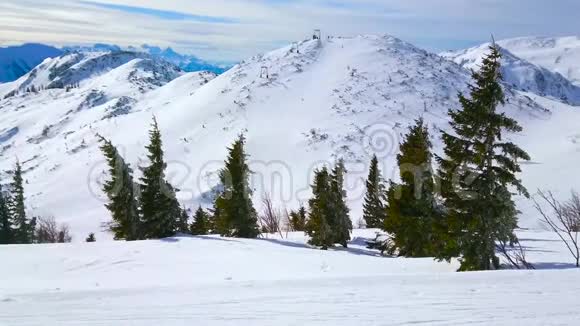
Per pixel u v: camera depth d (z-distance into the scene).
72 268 19.19
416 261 20.45
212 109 170.38
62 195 134.88
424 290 8.42
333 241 30.02
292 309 7.43
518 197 63.22
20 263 19.88
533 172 88.12
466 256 17.59
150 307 7.73
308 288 8.78
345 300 7.86
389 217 26.19
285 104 164.38
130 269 18.75
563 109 171.38
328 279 9.52
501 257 20.08
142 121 189.75
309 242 29.91
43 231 68.19
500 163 17.72
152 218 31.91
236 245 25.08
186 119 168.75
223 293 8.54
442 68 187.62
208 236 30.59
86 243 25.03
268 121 153.50
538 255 20.31
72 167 159.88
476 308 7.28
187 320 7.01
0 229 59.88
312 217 30.30
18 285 14.93
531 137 131.62
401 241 25.61
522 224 47.56
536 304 7.45
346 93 163.12
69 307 7.83
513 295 7.99
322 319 6.91
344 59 192.38
